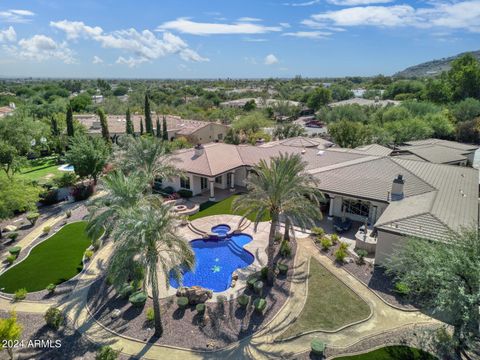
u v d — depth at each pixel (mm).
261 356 15742
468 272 13664
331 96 127875
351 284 21016
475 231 15758
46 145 55750
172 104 140125
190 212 32906
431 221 21484
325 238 25969
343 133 55062
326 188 30219
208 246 27500
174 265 16578
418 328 17109
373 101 107812
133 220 15820
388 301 19312
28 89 165750
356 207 30172
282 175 20297
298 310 18844
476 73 82312
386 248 22344
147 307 19266
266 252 25500
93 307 19359
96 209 21812
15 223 30984
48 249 26078
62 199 37156
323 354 15711
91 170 38094
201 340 16766
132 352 16078
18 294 20000
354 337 16750
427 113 67750
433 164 35469
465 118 69000
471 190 28672
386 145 56719
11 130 40656
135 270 16375
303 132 69938
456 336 14477
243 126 72750
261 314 18500
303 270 22781
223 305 19297
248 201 21312
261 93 172000
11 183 28797
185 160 38844
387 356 15391
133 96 146500
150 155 32875
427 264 14867
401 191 27562
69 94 164875
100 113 57406
